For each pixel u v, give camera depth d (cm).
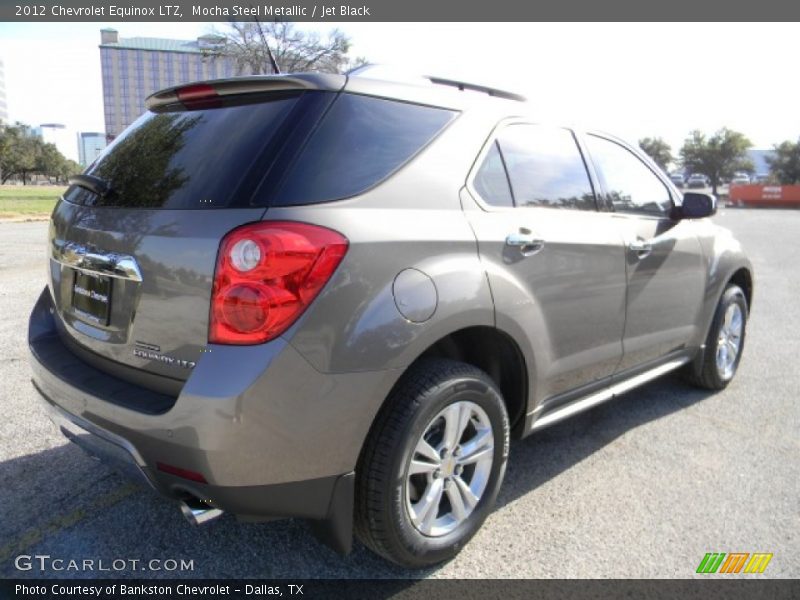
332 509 221
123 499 298
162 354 217
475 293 245
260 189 209
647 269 352
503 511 298
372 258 216
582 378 321
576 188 323
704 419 411
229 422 195
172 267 212
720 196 5578
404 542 236
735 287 458
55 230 281
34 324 295
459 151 262
